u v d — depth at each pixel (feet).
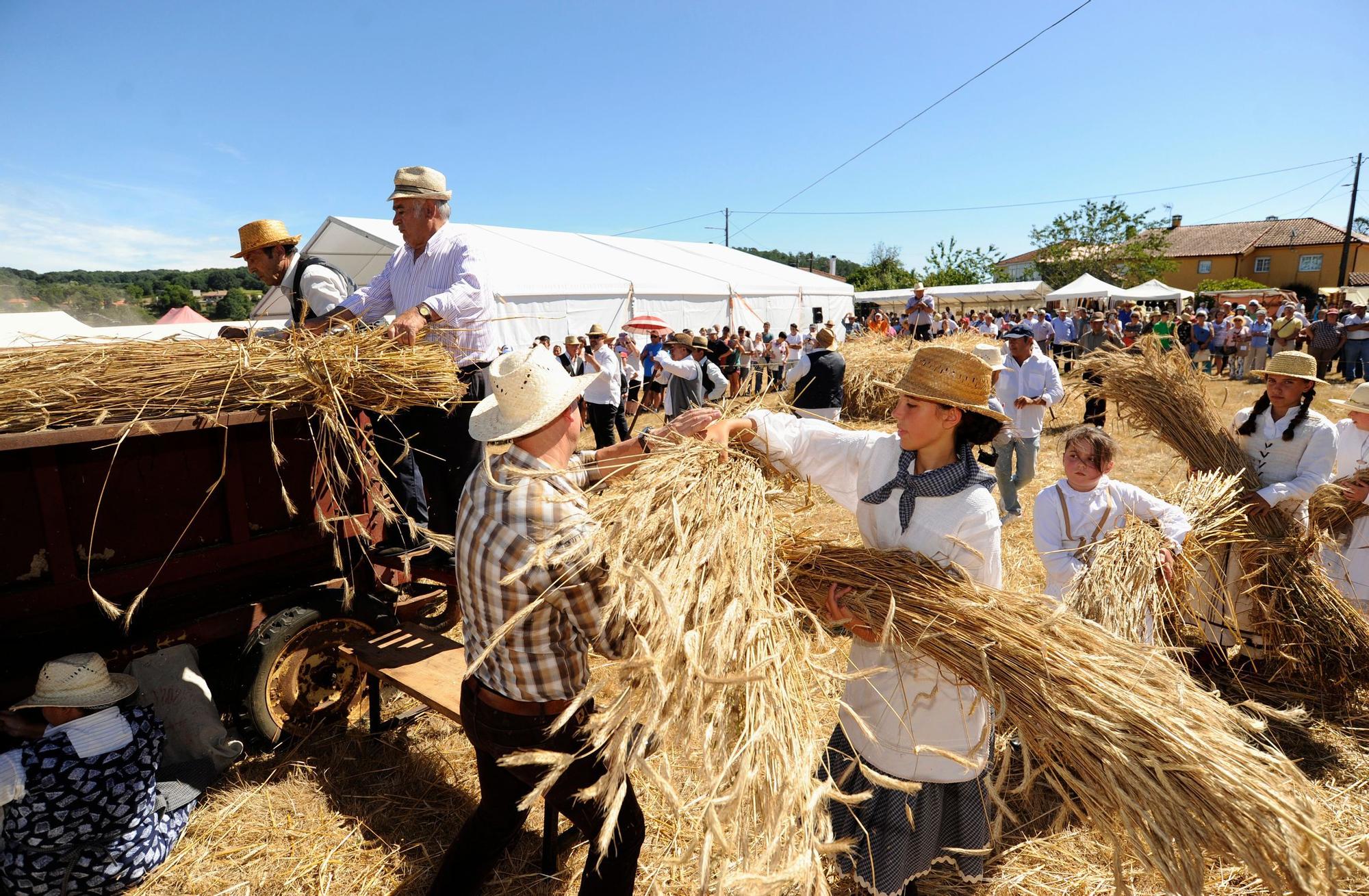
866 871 6.30
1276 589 11.02
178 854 8.07
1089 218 123.34
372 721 10.24
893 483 6.31
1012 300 107.55
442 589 12.13
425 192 11.17
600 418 29.40
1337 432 12.37
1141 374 12.96
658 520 5.65
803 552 6.73
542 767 6.01
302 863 7.99
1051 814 8.71
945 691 6.14
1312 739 10.19
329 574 10.44
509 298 45.93
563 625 5.88
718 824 3.93
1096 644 5.89
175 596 9.08
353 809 8.85
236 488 9.14
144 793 7.70
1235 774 4.91
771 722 4.71
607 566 5.51
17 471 7.52
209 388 8.54
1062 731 5.33
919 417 6.00
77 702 7.38
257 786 9.16
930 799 6.24
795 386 21.12
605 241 68.13
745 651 5.00
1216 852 4.90
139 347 8.89
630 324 47.44
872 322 55.57
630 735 4.54
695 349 30.30
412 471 11.28
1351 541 11.57
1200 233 171.53
